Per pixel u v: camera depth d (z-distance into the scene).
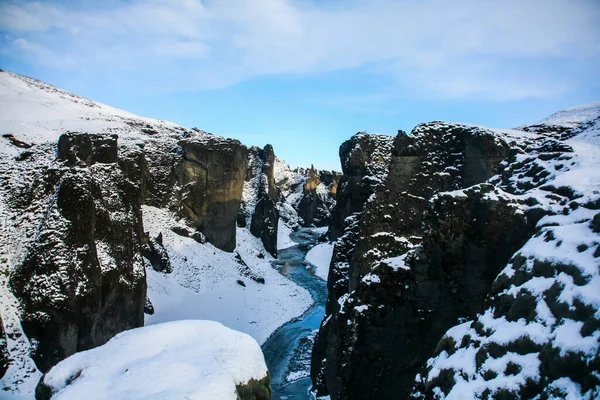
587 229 10.86
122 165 31.67
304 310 44.88
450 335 12.93
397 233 24.95
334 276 33.06
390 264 19.44
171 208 49.44
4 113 50.03
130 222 29.14
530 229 14.52
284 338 36.91
